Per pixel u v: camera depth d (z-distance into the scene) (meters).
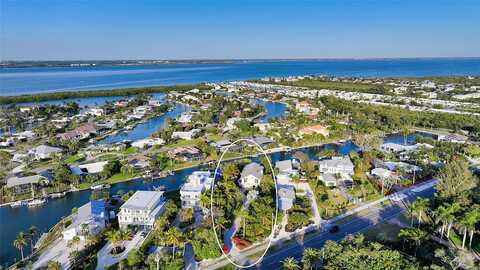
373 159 175.25
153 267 88.56
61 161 175.88
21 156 182.12
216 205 118.69
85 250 99.62
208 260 94.81
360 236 91.62
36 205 132.62
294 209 118.94
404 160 180.00
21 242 97.88
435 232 107.69
